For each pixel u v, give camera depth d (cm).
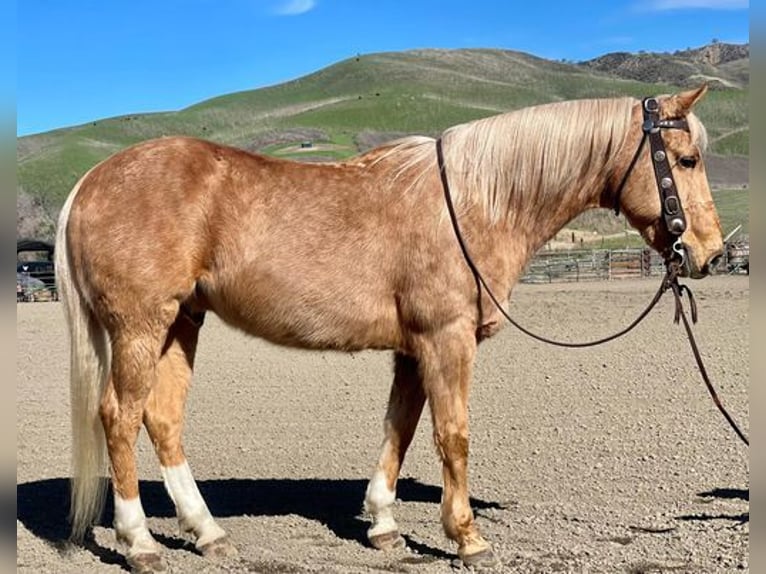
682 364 1155
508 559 496
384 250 500
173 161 498
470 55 16250
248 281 499
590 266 3228
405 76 13838
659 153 509
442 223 494
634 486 648
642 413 888
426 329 495
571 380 1088
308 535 559
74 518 538
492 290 503
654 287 2445
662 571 465
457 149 511
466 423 496
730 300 1919
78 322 503
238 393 1077
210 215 496
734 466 689
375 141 8131
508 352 1340
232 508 622
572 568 475
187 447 803
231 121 11588
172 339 539
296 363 1325
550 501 618
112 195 492
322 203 505
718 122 8800
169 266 486
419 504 634
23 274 3359
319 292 498
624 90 13250
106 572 488
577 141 515
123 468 493
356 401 1010
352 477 706
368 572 480
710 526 537
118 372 492
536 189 512
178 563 500
